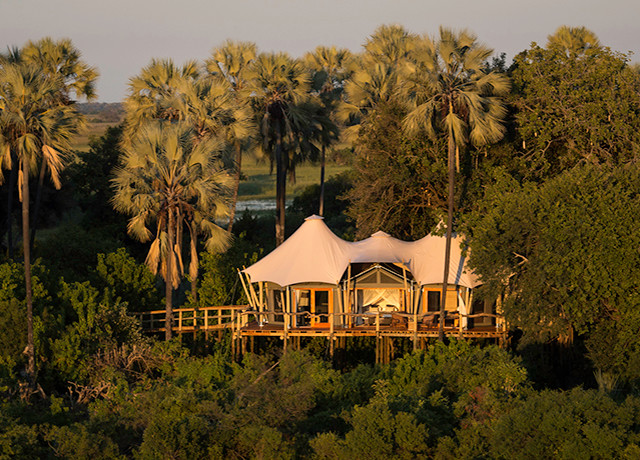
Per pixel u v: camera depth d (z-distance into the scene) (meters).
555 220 76.81
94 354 81.69
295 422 61.53
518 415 53.72
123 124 165.00
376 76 149.62
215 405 60.31
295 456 55.38
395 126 111.88
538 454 51.09
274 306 97.88
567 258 75.25
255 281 97.75
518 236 79.56
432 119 89.69
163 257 85.69
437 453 54.78
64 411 69.12
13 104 74.31
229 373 80.44
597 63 103.94
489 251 80.62
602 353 77.75
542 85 103.12
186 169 84.56
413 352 80.75
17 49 119.12
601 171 83.44
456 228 92.88
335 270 94.75
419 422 56.78
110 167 169.62
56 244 129.12
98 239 136.62
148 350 84.19
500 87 85.00
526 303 79.94
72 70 121.88
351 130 148.38
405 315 89.50
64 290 87.88
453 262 95.19
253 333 91.44
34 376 76.56
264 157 148.75
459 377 69.31
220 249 87.81
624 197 76.88
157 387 67.50
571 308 77.31
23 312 79.50
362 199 114.81
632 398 56.41
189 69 134.25
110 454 56.53
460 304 91.12
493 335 89.12
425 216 116.44
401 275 95.19
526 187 84.56
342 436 61.12
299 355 77.31
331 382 72.69
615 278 75.12
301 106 139.12
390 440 53.81
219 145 92.38
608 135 96.38
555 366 90.56
